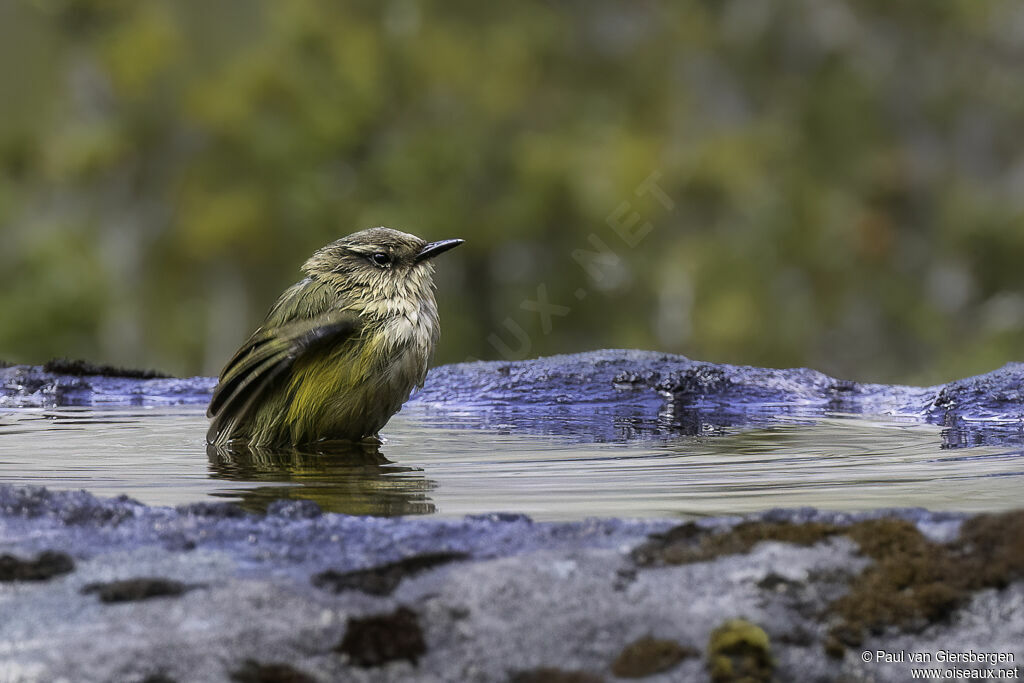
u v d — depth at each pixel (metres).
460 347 26.70
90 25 30.00
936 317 29.19
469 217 27.69
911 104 31.72
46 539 3.60
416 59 29.02
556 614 3.15
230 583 3.28
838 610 3.16
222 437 6.55
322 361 6.52
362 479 5.13
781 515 3.62
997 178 31.56
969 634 3.10
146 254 29.38
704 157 28.48
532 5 30.55
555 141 28.38
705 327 26.78
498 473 5.30
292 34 29.14
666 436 6.62
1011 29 32.09
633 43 30.92
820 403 8.19
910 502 4.39
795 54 31.30
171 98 29.91
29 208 29.52
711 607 3.17
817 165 30.48
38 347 27.97
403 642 3.07
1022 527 3.32
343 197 28.42
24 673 2.92
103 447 6.34
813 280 28.84
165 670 2.95
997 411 7.41
